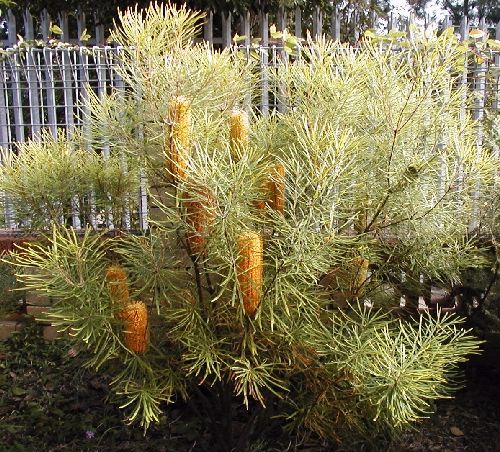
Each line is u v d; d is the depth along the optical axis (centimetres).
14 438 295
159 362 233
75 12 580
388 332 209
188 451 282
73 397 331
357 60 246
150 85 210
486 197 291
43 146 329
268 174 206
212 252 199
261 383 208
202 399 258
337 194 202
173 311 221
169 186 226
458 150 233
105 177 284
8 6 482
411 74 233
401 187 227
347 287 249
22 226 294
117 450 284
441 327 222
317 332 221
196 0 522
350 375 211
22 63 480
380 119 230
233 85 231
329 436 255
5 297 358
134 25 212
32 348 381
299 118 239
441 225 246
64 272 205
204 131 216
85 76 459
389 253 254
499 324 309
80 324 213
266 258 211
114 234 284
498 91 379
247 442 258
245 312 202
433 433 300
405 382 184
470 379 340
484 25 447
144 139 226
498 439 294
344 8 591
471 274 316
